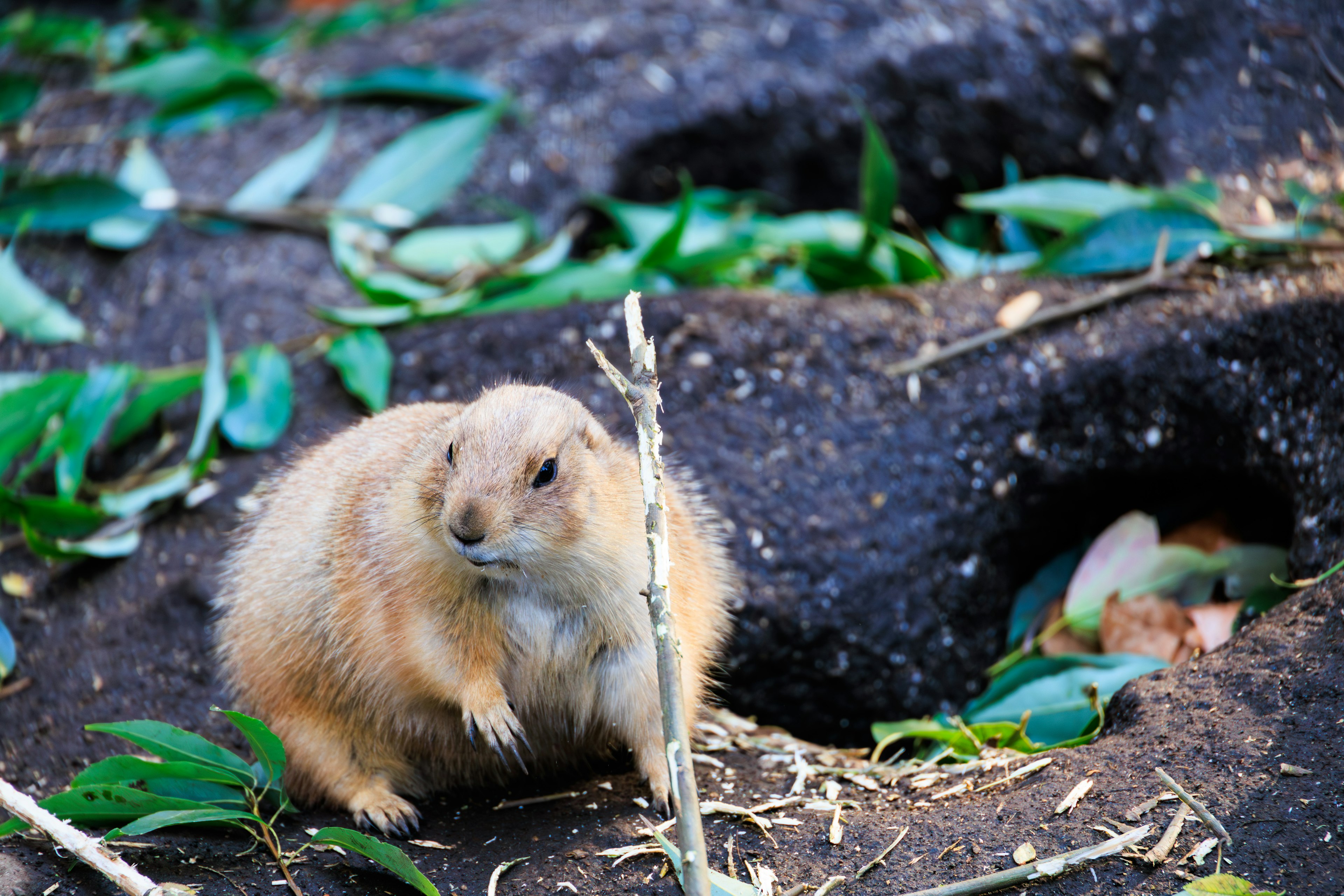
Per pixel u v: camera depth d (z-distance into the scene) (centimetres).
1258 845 591
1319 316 946
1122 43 1425
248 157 1429
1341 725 644
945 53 1495
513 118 1459
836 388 1079
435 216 1376
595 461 699
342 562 717
